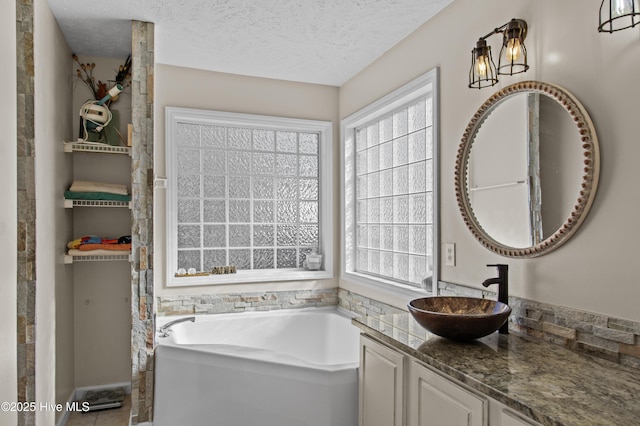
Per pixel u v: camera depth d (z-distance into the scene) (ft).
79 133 10.87
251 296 12.08
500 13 7.06
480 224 7.38
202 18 8.95
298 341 11.90
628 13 4.76
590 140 5.48
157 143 11.27
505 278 6.40
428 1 8.21
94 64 11.30
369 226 12.01
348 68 11.63
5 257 6.66
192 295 11.53
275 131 13.03
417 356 5.64
